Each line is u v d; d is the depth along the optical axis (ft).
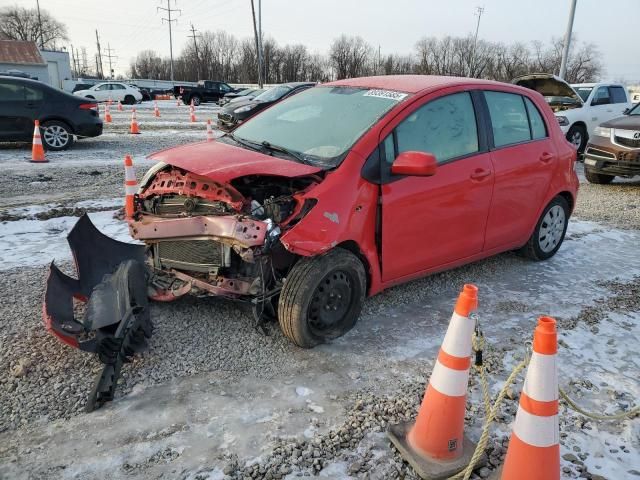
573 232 22.59
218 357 11.33
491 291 15.84
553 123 17.49
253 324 12.64
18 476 7.93
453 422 8.41
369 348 12.07
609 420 9.27
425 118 13.30
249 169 10.97
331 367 11.22
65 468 8.14
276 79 256.73
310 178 11.54
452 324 8.38
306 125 13.70
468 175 13.98
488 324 13.67
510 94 16.03
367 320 13.48
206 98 128.36
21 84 37.29
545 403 7.19
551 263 18.54
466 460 8.55
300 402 9.99
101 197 25.00
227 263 11.48
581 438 9.36
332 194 11.32
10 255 17.02
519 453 7.35
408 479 8.28
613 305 15.14
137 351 10.77
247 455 8.57
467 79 15.24
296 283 11.16
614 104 46.80
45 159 33.88
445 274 16.96
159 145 44.16
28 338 11.68
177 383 10.38
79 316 12.40
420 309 14.32
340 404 10.00
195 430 9.09
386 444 9.00
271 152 12.82
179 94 128.47
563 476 8.42
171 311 13.12
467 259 15.14
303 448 8.79
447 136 13.78
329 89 15.34
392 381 10.84
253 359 11.34
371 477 8.27
